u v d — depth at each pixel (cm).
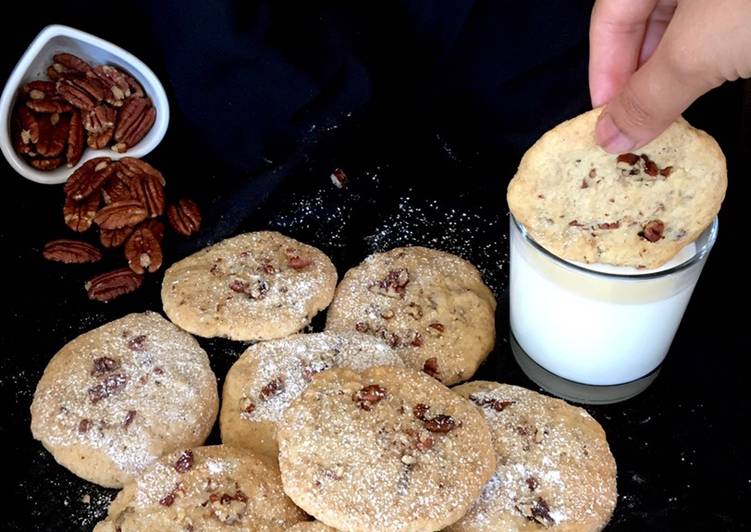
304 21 60
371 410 50
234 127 62
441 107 65
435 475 48
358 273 58
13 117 60
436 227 61
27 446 53
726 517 51
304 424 50
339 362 54
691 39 42
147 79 61
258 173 62
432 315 56
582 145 49
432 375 54
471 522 49
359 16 61
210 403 54
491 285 59
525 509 49
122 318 56
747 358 56
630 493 51
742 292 58
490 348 56
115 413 53
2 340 56
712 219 50
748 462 52
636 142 47
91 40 60
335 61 61
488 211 62
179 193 62
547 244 50
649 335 52
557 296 51
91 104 60
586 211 50
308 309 56
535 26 61
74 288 58
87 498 51
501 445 51
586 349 53
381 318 56
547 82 63
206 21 58
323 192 62
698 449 53
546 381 55
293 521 49
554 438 52
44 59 60
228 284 57
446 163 64
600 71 51
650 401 55
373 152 64
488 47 62
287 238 60
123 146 61
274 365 54
